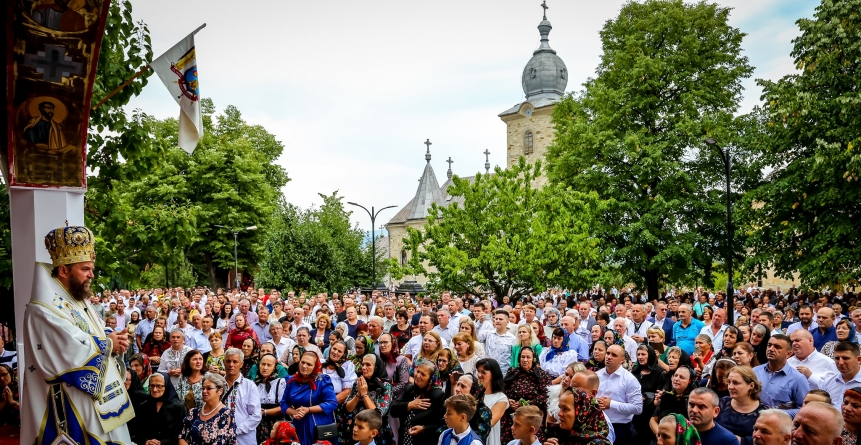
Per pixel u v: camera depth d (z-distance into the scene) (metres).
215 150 49.31
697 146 32.09
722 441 5.81
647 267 31.84
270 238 36.53
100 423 4.83
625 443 8.52
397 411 8.30
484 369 8.18
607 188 32.75
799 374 7.77
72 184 6.61
